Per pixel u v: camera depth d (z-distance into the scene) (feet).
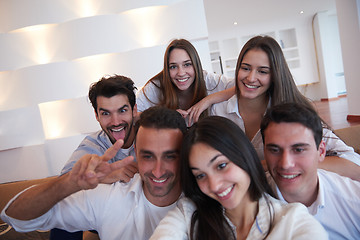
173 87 6.76
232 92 6.07
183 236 3.10
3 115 12.10
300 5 26.12
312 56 31.04
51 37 12.23
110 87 5.13
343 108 22.43
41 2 12.02
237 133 2.91
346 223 3.51
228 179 2.83
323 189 3.55
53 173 12.59
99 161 2.91
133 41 12.02
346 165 4.23
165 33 11.91
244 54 4.98
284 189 3.37
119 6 11.89
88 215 3.68
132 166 3.95
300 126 3.08
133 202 3.72
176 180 3.34
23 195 3.33
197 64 6.57
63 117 12.79
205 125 2.86
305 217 2.82
